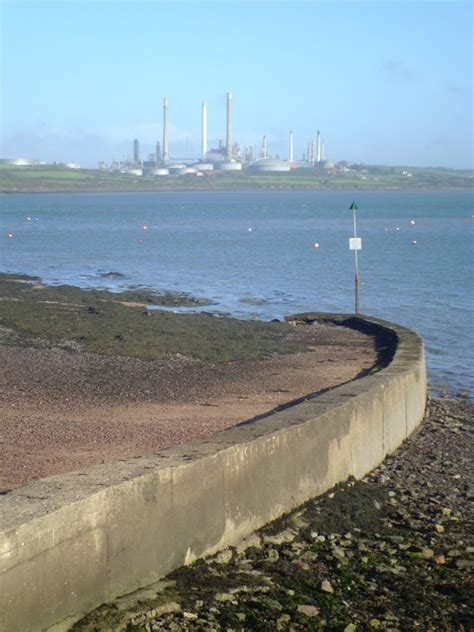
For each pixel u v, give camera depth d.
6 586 6.54
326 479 11.88
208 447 9.45
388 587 9.00
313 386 18.77
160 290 45.34
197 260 65.44
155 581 8.19
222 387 18.62
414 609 8.47
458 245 82.19
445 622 8.22
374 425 14.15
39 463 11.64
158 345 23.61
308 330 28.20
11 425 14.19
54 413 15.44
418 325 34.06
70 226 114.44
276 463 10.40
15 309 29.58
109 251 74.25
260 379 19.66
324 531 10.55
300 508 10.99
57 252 73.25
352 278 52.31
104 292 40.09
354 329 28.48
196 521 8.80
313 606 8.29
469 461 14.91
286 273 55.47
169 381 19.25
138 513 7.95
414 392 17.33
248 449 9.76
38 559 6.81
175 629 7.46
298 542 10.04
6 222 123.81
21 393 17.19
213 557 9.05
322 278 52.41
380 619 8.20
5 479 10.77
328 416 11.97
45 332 24.81
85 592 7.32
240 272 56.25
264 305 40.00
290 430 10.77
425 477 13.70
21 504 7.13
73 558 7.18
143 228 109.00
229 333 26.73
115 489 7.67
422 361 18.95
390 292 45.31
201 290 46.09
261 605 8.16
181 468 8.56
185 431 13.98
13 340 23.69
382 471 13.95
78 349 22.77
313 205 196.62
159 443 13.02
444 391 22.59
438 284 49.09
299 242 85.62
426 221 131.00
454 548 10.26
